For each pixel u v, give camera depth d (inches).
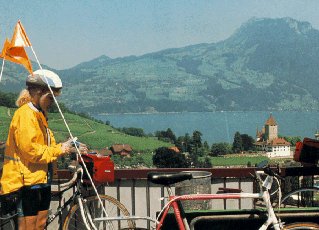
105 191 247.0
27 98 172.2
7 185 168.6
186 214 162.9
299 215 163.8
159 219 162.6
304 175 186.9
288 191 195.8
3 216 187.3
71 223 196.2
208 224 162.6
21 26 175.0
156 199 245.0
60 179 236.1
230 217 161.5
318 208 165.9
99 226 193.6
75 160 189.5
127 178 244.1
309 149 186.7
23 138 164.2
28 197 167.5
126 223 197.6
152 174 160.4
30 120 166.2
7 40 175.0
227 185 246.5
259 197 160.4
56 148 173.3
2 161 178.1
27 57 173.9
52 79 172.1
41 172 169.2
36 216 169.8
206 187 204.5
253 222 162.7
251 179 245.3
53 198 233.9
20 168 167.5
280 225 158.2
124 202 245.4
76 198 189.2
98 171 185.6
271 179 161.5
